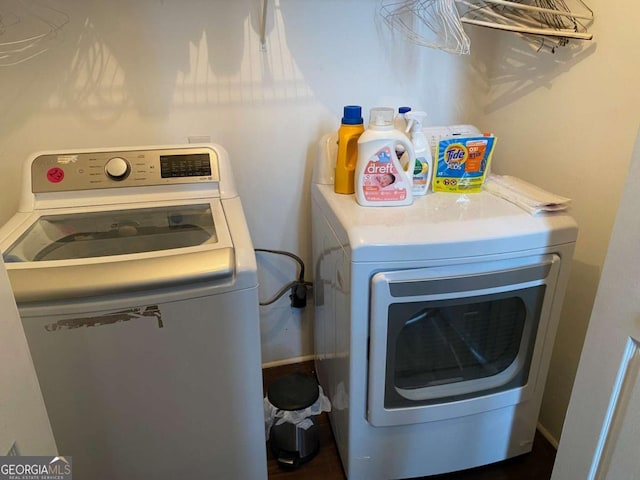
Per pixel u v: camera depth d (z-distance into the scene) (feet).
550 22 4.70
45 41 4.72
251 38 5.19
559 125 4.89
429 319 4.29
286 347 6.87
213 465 4.17
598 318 3.11
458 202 4.51
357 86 5.68
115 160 4.53
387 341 4.09
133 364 3.57
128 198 4.56
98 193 4.52
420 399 4.45
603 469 3.26
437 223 3.99
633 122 4.06
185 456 4.04
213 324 3.59
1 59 4.68
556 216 4.17
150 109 5.22
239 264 3.54
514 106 5.56
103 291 3.26
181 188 4.66
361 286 3.92
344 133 4.68
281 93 5.49
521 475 5.12
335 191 4.88
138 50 4.97
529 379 4.69
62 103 4.97
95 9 4.73
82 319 3.34
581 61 4.52
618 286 2.93
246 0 5.02
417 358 4.50
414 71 5.76
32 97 4.88
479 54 5.85
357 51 5.51
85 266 3.35
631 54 4.00
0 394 2.21
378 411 4.38
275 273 6.42
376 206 4.43
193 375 3.73
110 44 4.88
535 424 5.02
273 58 5.33
